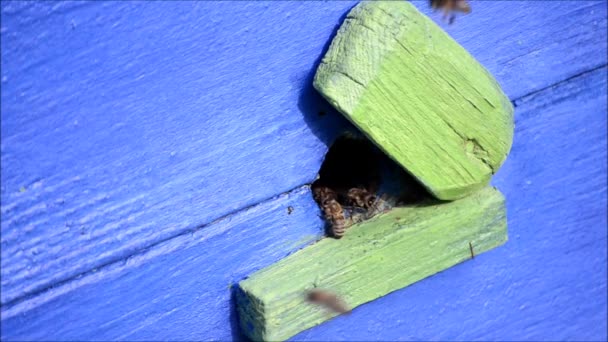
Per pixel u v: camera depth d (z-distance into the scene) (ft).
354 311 1.38
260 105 1.31
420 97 1.30
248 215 1.33
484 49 1.39
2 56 1.23
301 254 1.34
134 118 1.27
